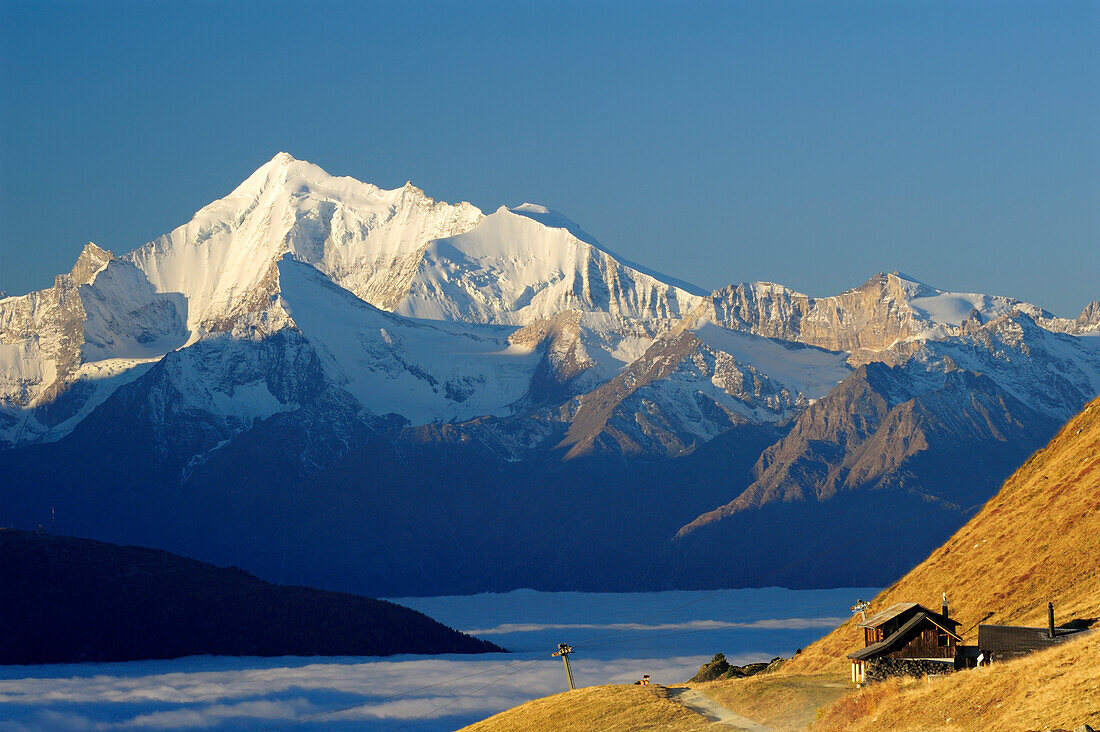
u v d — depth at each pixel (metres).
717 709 127.25
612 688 149.12
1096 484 158.88
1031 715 87.38
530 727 139.88
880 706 104.69
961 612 152.25
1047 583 145.88
